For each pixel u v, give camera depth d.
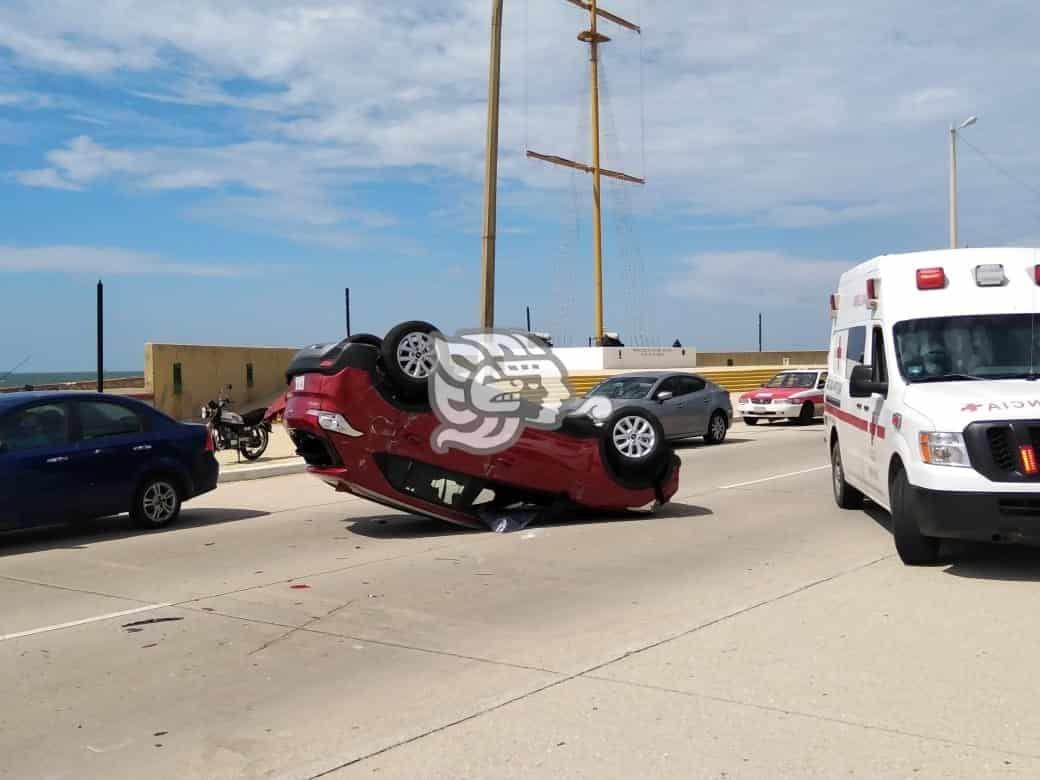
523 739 4.92
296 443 10.89
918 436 8.17
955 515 7.81
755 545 10.02
